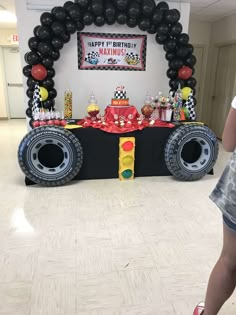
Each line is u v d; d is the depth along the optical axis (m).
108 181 3.55
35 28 3.56
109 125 3.47
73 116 4.27
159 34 3.77
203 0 4.35
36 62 3.62
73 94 4.19
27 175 3.19
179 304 1.66
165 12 3.65
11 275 1.87
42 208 2.80
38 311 1.60
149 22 3.67
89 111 3.62
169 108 3.79
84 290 1.75
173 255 2.10
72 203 2.92
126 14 3.58
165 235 2.36
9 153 4.77
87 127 3.39
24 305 1.64
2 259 2.03
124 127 3.48
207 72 6.52
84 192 3.20
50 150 3.47
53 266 1.96
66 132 3.22
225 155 4.92
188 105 3.96
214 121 6.56
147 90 4.38
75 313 1.59
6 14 5.71
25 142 3.13
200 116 6.82
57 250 2.14
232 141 1.16
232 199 1.11
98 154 3.51
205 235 2.37
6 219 2.58
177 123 3.67
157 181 3.58
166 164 3.52
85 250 2.15
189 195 3.17
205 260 2.05
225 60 5.95
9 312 1.59
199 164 3.57
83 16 3.51
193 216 2.69
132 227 2.48
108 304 1.65
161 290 1.76
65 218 2.62
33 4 3.78
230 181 1.12
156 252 2.14
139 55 4.21
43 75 3.64
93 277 1.87
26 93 3.88
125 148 3.46
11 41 7.73
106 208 2.83
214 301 1.30
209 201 3.02
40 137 3.15
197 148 3.78
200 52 6.43
